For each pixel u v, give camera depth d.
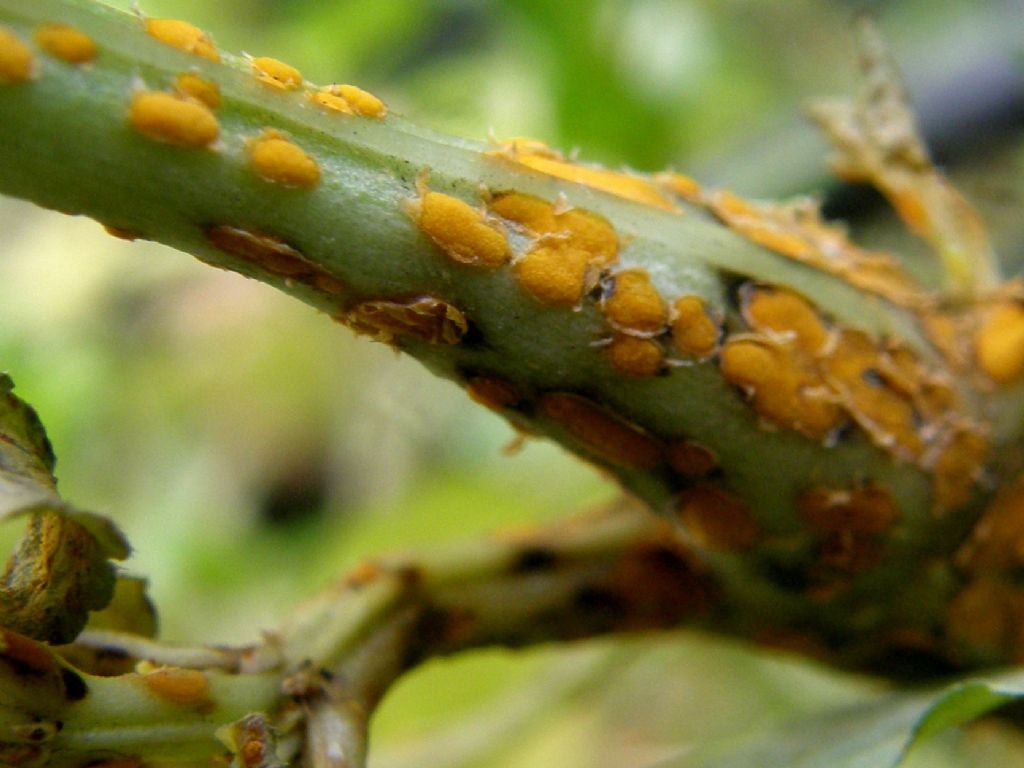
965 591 0.05
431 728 0.07
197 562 0.10
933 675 0.05
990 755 0.06
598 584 0.05
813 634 0.05
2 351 0.09
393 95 0.08
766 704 0.08
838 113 0.05
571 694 0.07
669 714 0.09
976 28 0.09
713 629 0.05
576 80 0.07
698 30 0.09
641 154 0.08
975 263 0.05
